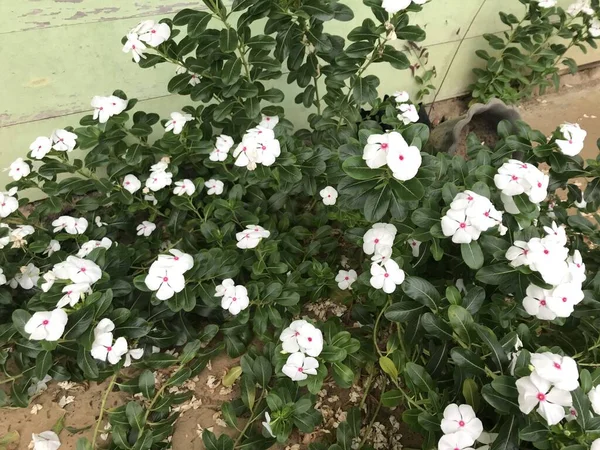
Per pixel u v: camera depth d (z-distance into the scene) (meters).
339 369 0.54
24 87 0.74
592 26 1.04
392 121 0.72
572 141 0.54
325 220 0.78
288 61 0.72
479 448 0.43
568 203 0.69
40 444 0.57
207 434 0.56
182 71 0.73
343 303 0.72
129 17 0.75
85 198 0.75
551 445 0.39
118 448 0.56
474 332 0.47
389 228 0.56
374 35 0.63
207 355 0.65
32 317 0.49
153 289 0.55
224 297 0.60
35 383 0.63
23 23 0.68
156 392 0.65
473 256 0.47
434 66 1.07
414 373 0.50
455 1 0.99
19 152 0.80
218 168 0.77
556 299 0.45
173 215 0.75
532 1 0.97
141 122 0.74
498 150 0.57
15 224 0.76
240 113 0.73
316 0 0.64
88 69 0.77
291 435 0.62
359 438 0.61
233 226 0.70
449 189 0.49
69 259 0.55
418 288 0.52
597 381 0.43
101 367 0.57
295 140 0.71
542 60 1.10
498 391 0.41
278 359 0.53
